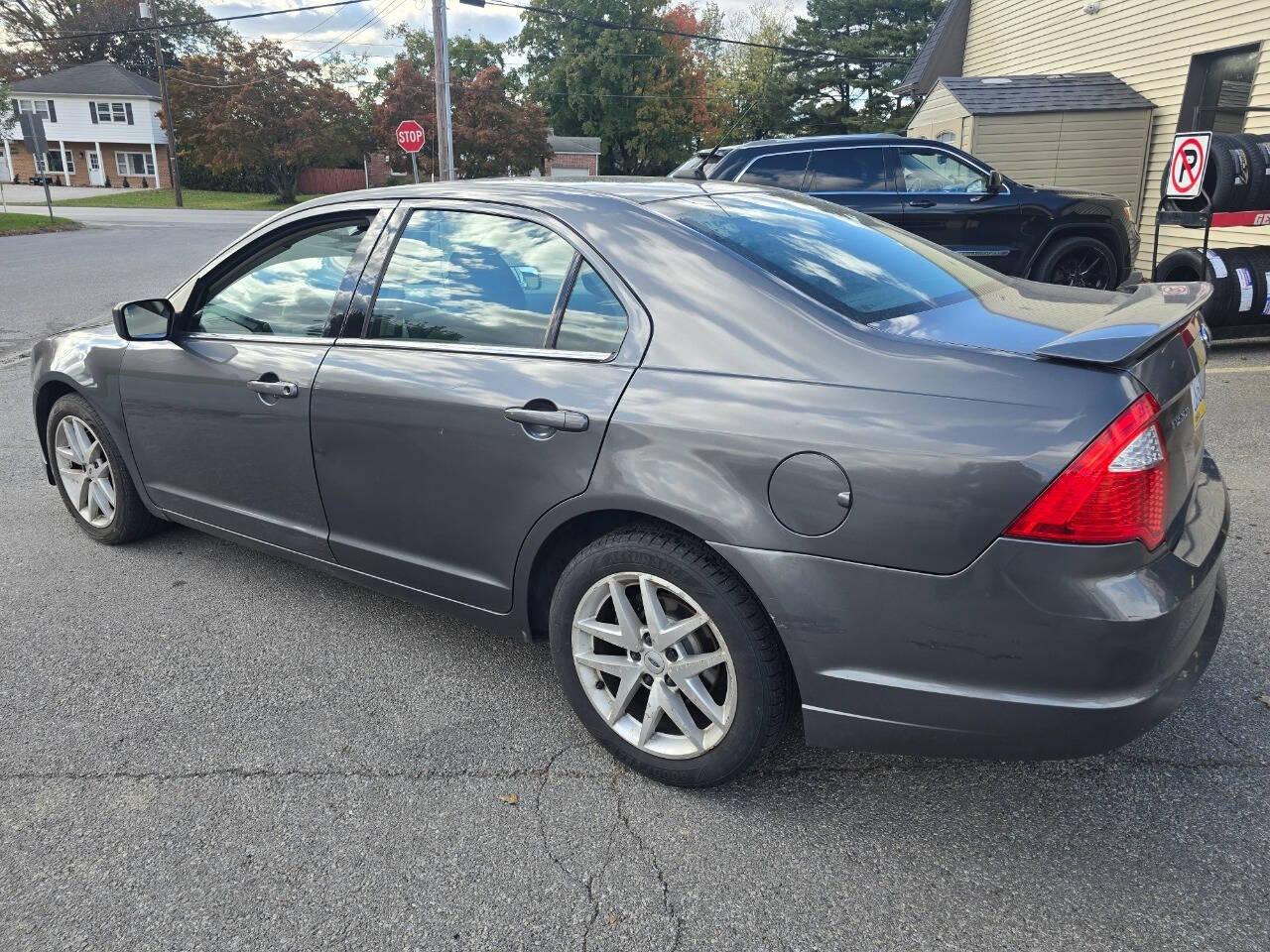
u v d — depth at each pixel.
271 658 3.19
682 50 51.00
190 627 3.41
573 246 2.56
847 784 2.49
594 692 2.54
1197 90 11.35
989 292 2.69
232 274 3.39
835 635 2.07
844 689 2.11
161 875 2.18
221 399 3.29
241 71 42.84
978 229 8.59
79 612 3.53
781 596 2.10
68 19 65.19
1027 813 2.36
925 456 1.93
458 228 2.83
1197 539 2.14
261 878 2.17
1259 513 4.22
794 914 2.04
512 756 2.63
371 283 2.97
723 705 2.32
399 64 42.72
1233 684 2.89
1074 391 1.90
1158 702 1.92
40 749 2.68
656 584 2.34
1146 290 2.53
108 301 11.27
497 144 42.22
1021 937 1.96
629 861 2.21
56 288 12.49
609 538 2.40
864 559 2.01
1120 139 12.03
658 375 2.31
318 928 2.02
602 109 51.06
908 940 1.96
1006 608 1.91
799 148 8.77
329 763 2.60
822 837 2.29
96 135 56.44
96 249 18.30
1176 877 2.12
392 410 2.77
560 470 2.42
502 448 2.53
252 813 2.39
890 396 2.02
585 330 2.48
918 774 2.53
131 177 57.66
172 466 3.63
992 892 2.09
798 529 2.07
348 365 2.91
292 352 3.10
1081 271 8.91
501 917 2.04
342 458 2.96
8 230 22.59
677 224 2.53
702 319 2.31
